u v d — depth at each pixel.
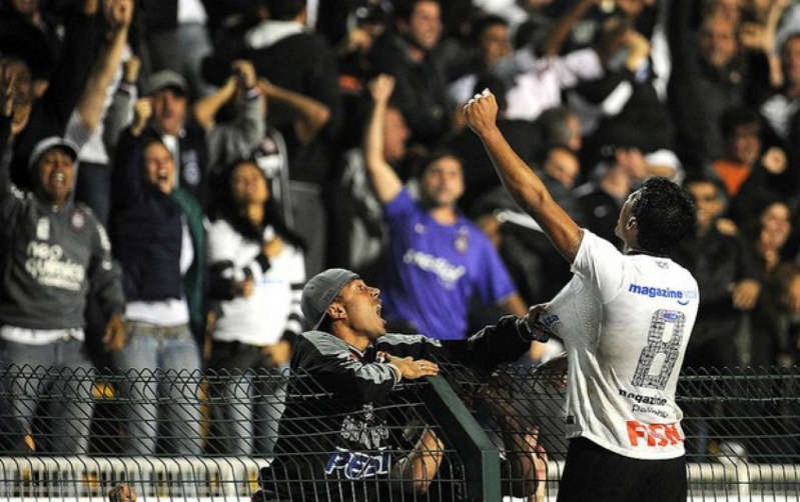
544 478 19.53
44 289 25.95
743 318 33.00
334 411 18.59
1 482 20.47
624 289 17.31
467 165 34.44
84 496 20.78
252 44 33.00
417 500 18.56
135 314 27.44
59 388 21.27
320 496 18.66
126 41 30.52
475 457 17.73
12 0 29.31
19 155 27.75
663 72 42.50
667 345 17.50
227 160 31.14
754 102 41.25
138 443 21.44
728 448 20.89
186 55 33.12
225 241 28.78
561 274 33.12
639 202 17.86
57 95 28.39
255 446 20.64
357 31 36.03
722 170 38.06
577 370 17.61
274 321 28.84
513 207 33.56
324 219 32.66
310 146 32.72
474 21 38.44
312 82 33.00
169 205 28.23
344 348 18.84
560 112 35.34
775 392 20.52
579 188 35.19
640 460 17.38
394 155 34.41
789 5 44.66
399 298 31.94
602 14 40.72
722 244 33.41
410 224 32.16
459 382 19.20
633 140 35.31
